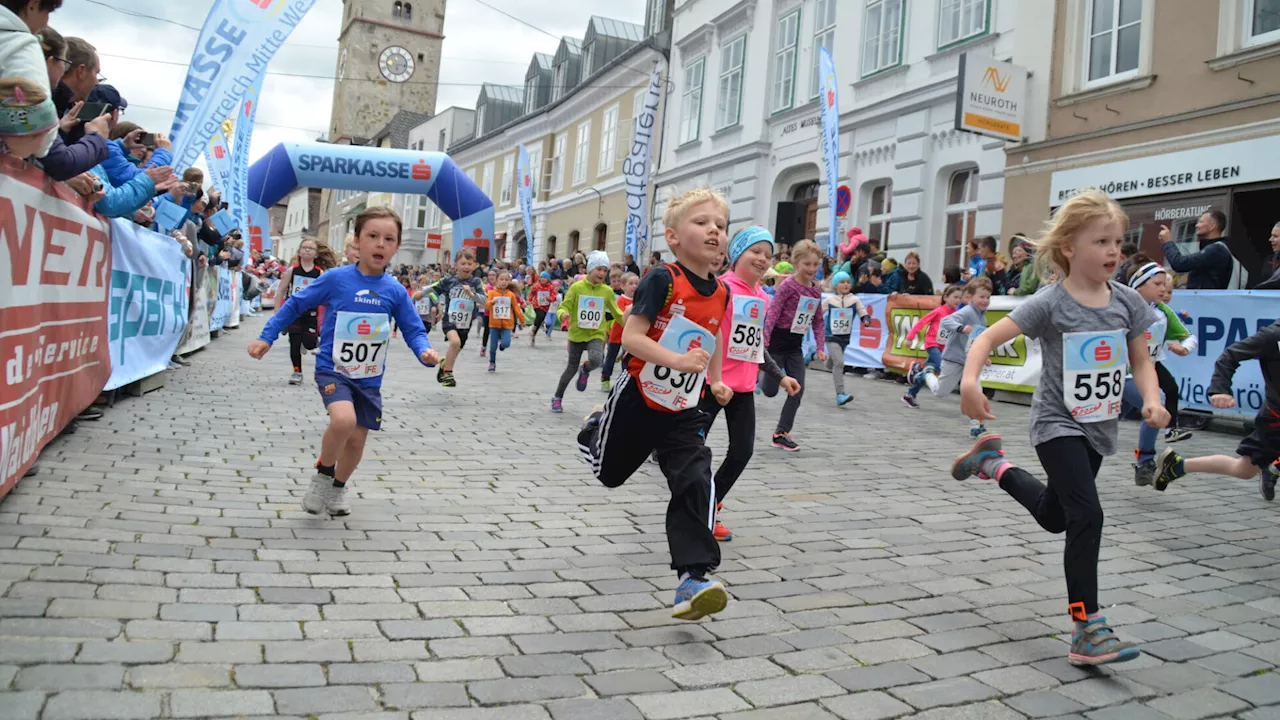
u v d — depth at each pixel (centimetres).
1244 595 384
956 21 1545
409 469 576
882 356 1392
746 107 2195
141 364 765
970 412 319
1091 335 316
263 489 490
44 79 372
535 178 3812
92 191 516
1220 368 481
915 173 1622
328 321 435
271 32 1036
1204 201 1119
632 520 474
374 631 300
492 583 360
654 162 2677
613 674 278
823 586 378
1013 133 1350
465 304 1386
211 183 1898
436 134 5444
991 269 1173
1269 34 1052
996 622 341
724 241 338
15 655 257
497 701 254
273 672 262
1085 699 274
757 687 273
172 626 290
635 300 334
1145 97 1187
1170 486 621
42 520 392
